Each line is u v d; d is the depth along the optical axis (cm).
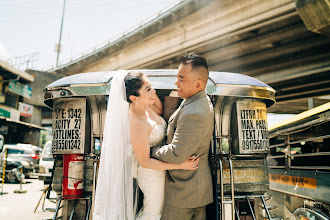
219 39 1616
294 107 2614
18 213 621
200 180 212
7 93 2655
